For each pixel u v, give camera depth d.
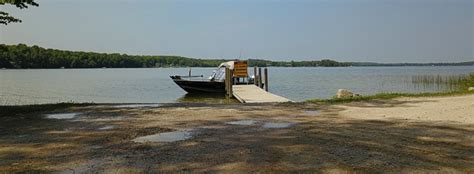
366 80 59.47
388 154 6.96
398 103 15.66
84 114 12.98
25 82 52.25
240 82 36.81
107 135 9.02
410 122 10.55
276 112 13.44
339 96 22.62
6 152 7.31
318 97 29.95
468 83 36.41
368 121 10.88
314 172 5.93
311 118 11.77
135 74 92.25
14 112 13.34
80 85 46.56
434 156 6.82
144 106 15.55
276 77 74.75
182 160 6.64
